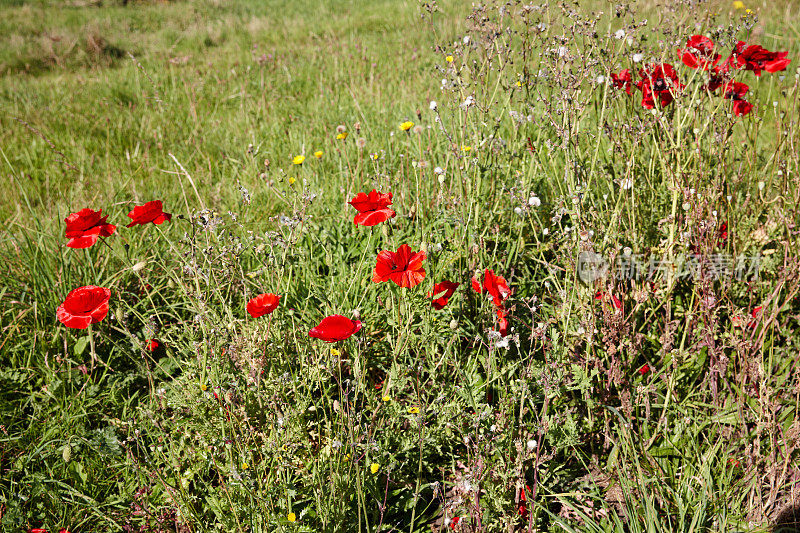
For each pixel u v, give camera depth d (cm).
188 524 192
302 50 874
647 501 185
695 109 242
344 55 757
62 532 192
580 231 224
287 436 205
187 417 231
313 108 554
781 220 244
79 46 1025
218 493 197
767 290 249
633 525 185
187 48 1070
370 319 267
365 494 197
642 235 250
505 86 276
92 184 423
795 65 495
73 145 512
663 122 236
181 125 558
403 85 565
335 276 299
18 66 973
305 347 238
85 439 230
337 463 188
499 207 292
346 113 515
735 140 319
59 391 252
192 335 239
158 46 1092
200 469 218
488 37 258
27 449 231
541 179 313
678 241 235
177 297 300
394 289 273
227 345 228
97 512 203
